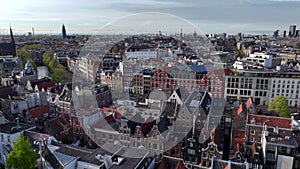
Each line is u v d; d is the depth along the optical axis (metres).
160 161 55.56
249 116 76.81
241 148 69.12
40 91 108.69
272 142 62.28
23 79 144.38
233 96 136.38
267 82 131.12
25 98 99.62
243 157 64.50
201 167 56.47
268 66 172.12
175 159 54.31
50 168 54.09
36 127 79.88
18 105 94.19
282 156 61.00
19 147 55.22
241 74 133.38
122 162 48.97
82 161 53.59
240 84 134.00
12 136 68.38
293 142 62.38
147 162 51.53
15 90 120.25
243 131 76.88
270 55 177.62
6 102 95.00
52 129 77.81
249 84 132.88
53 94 106.69
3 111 96.88
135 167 46.94
